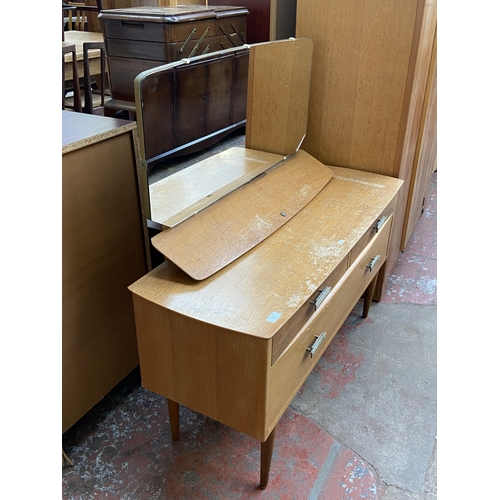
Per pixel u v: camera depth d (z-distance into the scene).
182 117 1.35
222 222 1.44
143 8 1.94
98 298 1.48
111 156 1.40
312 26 1.83
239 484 1.41
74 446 1.53
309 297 1.25
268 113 1.71
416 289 2.33
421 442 1.55
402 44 1.69
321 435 1.57
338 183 1.87
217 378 1.22
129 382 1.80
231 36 2.05
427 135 2.27
